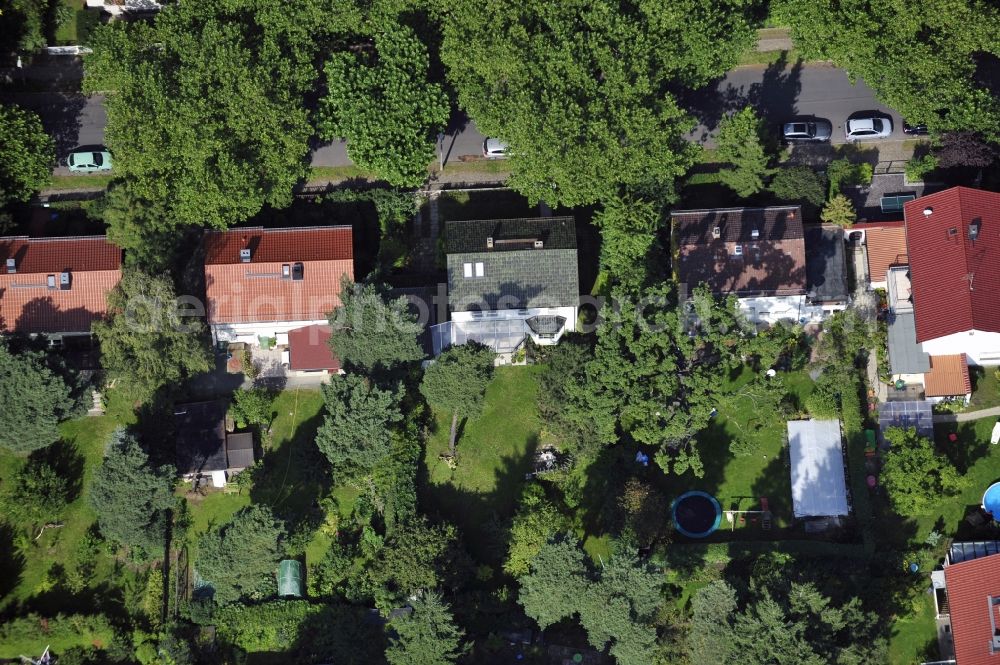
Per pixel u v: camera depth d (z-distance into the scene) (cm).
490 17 10675
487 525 11319
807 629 10112
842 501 11256
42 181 11388
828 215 11356
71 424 11675
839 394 11419
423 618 10456
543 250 11356
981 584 10544
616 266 11294
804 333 11656
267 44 10719
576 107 10406
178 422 11500
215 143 10531
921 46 10519
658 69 10719
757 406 11206
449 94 11631
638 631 10381
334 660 11212
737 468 11481
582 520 11494
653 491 11088
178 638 11256
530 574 11125
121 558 11519
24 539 11450
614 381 10681
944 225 10856
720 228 11356
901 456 10888
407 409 11519
